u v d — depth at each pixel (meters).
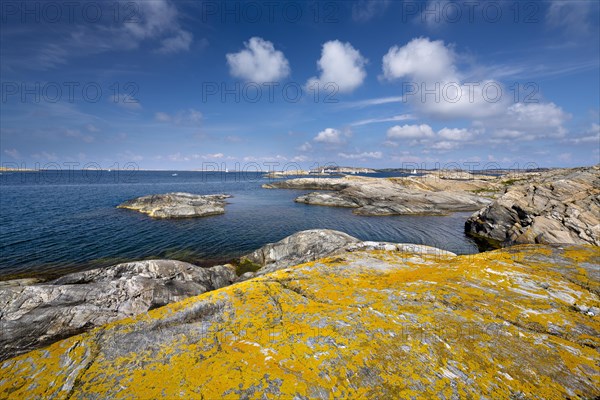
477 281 10.98
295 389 5.42
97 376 5.85
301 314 8.36
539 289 10.25
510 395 5.45
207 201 65.88
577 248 15.13
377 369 6.05
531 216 34.34
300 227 45.00
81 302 13.27
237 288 10.26
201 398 5.17
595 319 8.27
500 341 7.12
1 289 12.72
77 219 46.94
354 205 68.69
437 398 5.35
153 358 6.41
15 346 10.70
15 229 38.91
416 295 9.71
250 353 6.52
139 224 44.56
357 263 13.79
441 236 41.34
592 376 5.97
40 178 187.00
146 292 14.91
